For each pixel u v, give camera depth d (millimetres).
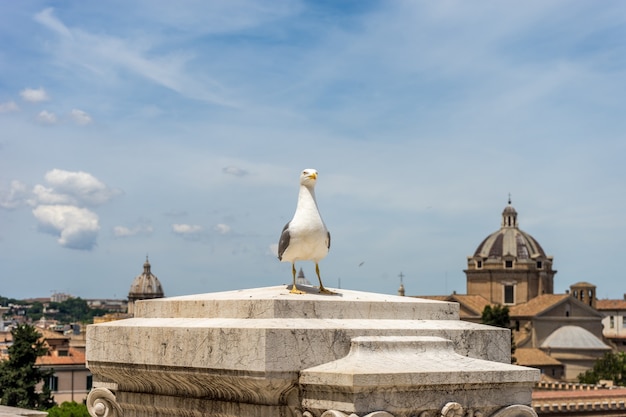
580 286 140750
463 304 128500
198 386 9883
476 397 9219
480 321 123000
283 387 9016
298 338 9055
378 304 10070
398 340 9477
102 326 10812
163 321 10477
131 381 10781
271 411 9172
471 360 9570
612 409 65688
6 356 90062
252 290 10883
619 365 100625
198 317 10219
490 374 9227
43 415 14445
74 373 90562
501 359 10422
